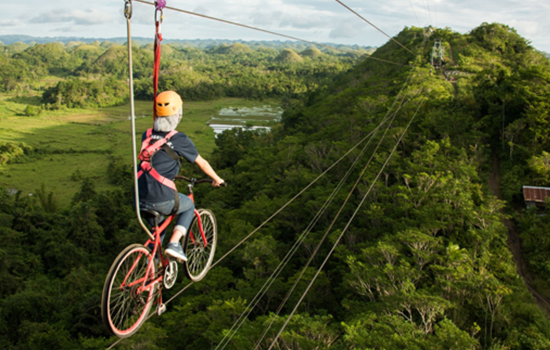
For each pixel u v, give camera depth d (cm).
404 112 6894
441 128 6116
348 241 4250
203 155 11156
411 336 2269
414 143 5916
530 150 5428
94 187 8656
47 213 7438
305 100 16412
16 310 4309
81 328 3956
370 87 10456
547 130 5447
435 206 3925
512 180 5025
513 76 6731
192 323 3136
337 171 6047
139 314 503
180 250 511
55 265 5962
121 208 7150
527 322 2728
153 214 491
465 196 3981
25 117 17975
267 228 4906
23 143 12112
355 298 3281
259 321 2853
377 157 5406
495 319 2752
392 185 5156
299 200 5291
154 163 490
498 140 6116
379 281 3014
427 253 3291
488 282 2844
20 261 5584
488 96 6719
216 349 2698
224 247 4472
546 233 3850
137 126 16412
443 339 2222
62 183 9706
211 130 15025
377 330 2381
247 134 11244
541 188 4634
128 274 471
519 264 3756
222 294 3675
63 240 6072
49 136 14362
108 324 434
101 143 13512
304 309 3431
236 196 7062
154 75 493
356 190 5231
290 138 8244
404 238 3347
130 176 9562
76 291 4728
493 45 13450
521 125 5681
